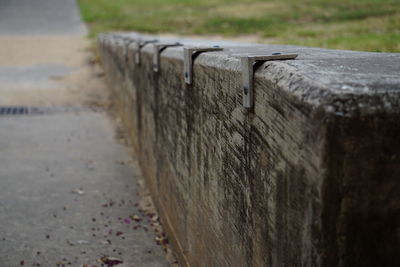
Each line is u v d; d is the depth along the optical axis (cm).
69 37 1677
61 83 1114
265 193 169
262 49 263
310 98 134
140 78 491
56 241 400
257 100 172
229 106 205
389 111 127
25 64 1301
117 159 626
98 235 411
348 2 1684
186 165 300
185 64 270
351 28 1026
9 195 503
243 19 1631
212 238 250
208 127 241
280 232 158
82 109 914
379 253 134
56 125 804
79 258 371
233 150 203
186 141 294
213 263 252
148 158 483
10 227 426
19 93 1027
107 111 895
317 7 1686
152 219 438
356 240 132
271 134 161
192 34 1494
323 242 132
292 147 145
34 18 2148
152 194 475
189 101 278
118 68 765
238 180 199
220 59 221
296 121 141
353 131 127
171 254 373
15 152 661
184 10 2019
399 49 502
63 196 503
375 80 138
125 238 405
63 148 680
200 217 274
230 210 214
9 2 2577
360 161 128
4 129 775
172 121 334
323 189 129
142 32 1622
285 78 153
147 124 467
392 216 132
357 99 127
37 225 432
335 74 147
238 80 192
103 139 720
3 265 359
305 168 137
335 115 126
